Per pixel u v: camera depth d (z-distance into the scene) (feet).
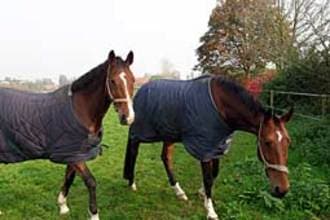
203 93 15.85
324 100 33.86
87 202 18.11
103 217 16.43
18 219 16.28
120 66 14.16
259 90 56.85
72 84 15.11
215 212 16.66
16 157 15.08
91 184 14.93
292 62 43.34
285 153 13.97
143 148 31.53
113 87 14.08
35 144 14.73
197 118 15.72
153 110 17.63
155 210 17.38
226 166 24.73
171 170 19.38
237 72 95.14
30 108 14.78
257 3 69.87
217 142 15.84
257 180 19.65
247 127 15.15
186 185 21.06
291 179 19.06
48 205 17.70
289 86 44.47
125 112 14.03
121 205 17.89
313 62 38.37
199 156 15.97
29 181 21.58
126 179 20.38
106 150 31.17
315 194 17.61
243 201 17.70
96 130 15.12
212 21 104.78
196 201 18.58
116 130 43.45
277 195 14.01
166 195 19.36
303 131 30.58
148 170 24.32
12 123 14.61
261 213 16.63
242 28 91.71
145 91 18.30
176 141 17.67
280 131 13.98
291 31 55.57
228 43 101.19
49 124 14.60
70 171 16.37
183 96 16.44
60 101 14.84
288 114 14.33
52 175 22.79
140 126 18.49
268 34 58.70
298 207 17.07
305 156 25.52
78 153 14.82
